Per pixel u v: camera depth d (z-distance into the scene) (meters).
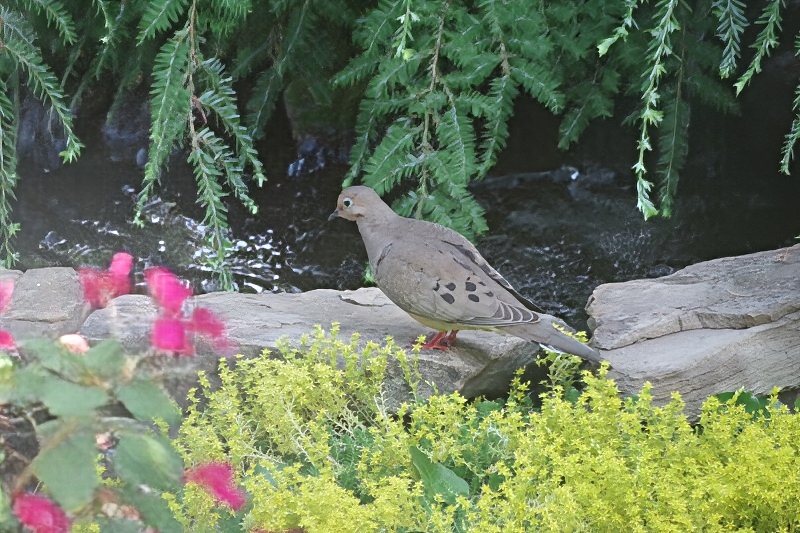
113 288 5.16
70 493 4.14
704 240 10.34
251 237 10.43
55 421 4.30
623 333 7.04
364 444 5.99
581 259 10.19
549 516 4.88
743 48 10.45
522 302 6.87
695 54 9.08
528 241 10.37
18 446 4.67
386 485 5.30
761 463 5.14
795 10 10.37
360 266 10.16
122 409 4.64
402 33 6.96
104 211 10.56
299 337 6.86
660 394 6.67
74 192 10.74
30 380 4.20
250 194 10.87
